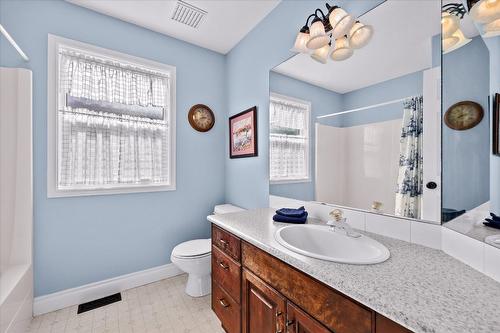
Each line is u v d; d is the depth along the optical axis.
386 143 1.11
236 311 1.25
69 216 1.79
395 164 1.07
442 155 0.88
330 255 1.12
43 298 1.68
